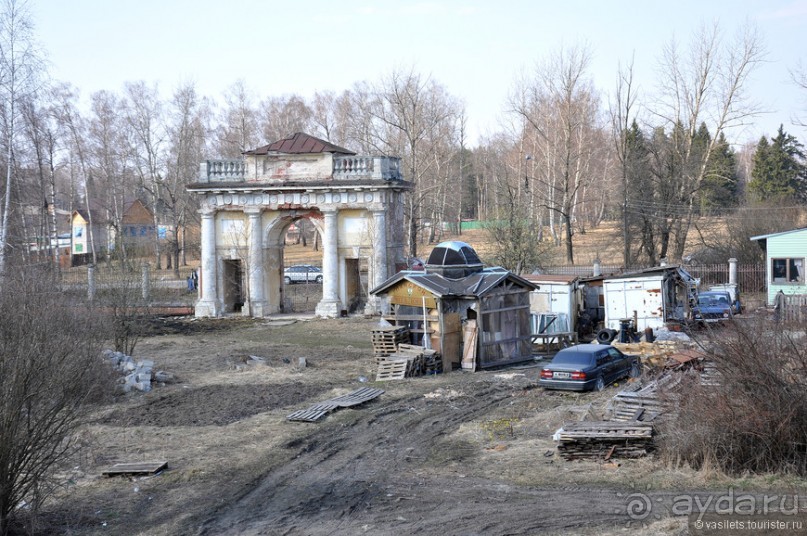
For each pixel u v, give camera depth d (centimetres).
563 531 1232
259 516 1380
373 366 2995
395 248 4603
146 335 3962
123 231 7206
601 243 7888
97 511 1412
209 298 4644
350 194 4462
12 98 4416
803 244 4688
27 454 1341
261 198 4569
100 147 7194
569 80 6481
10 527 1316
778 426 1460
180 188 7394
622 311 3566
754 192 7962
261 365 3011
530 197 7231
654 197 6081
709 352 1591
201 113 8000
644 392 1925
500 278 3002
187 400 2406
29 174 5634
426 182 7725
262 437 1928
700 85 5994
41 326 1543
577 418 1936
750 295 4994
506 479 1520
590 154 7338
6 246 4353
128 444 1878
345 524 1326
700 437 1521
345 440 1903
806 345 1510
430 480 1548
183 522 1351
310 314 4688
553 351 3412
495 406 2245
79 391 1720
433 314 2955
